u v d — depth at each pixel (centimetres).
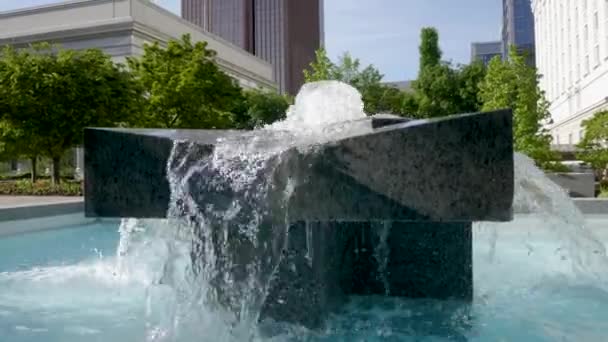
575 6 3259
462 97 2739
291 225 217
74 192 1308
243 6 6131
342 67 2639
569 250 359
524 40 7019
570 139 3403
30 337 224
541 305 264
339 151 203
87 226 741
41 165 2541
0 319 252
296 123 346
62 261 446
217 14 6266
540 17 4628
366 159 200
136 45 2903
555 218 340
